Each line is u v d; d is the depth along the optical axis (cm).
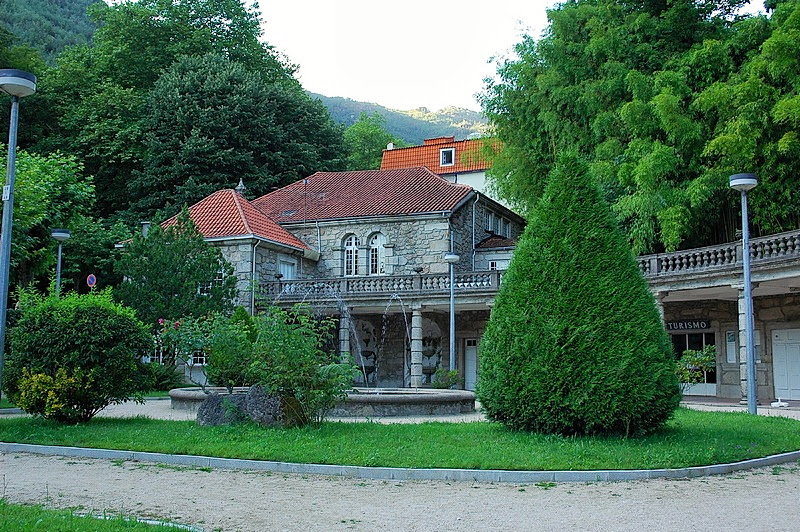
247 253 3269
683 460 1057
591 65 3091
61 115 4550
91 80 4747
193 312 2658
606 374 1176
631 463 1033
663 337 1235
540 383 1212
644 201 2664
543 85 3139
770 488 943
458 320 3553
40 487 909
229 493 888
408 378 3531
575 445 1129
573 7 3209
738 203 2683
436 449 1119
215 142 4434
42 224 3123
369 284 3241
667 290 2572
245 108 4556
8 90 1423
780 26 2475
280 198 4009
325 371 1352
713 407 2266
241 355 1430
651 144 2717
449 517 768
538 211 1312
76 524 664
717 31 3016
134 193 4494
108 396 1495
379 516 770
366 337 3600
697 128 2592
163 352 2967
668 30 2995
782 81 2456
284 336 1359
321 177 4194
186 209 2916
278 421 1338
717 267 2403
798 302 2652
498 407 1264
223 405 1388
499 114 3562
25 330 1462
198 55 4919
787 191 2491
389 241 3541
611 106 2989
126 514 757
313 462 1052
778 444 1252
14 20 9031
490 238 3909
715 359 2972
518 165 3475
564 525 734
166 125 4456
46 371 1435
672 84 2689
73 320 1465
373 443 1173
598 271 1228
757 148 2475
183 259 2767
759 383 2777
